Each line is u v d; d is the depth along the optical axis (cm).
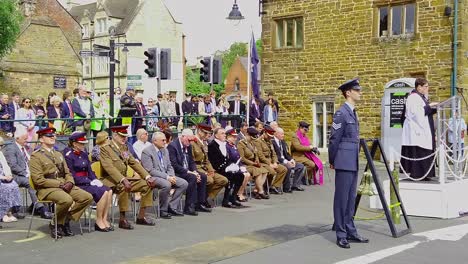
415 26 2014
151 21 5709
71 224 1038
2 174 1042
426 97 1153
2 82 3569
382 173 1773
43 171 926
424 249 842
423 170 1127
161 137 1112
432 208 1089
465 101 1934
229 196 1236
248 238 908
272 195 1396
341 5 2195
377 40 2102
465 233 948
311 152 1579
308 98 2308
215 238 911
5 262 769
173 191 1123
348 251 828
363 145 931
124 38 5525
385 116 1958
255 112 1898
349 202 869
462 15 1909
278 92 2403
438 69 1961
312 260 779
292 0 2338
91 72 5834
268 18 2420
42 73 3750
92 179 995
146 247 854
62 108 1566
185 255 802
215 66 1888
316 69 2280
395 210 1016
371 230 972
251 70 1862
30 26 3709
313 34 2283
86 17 5938
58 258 791
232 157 1242
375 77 2116
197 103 2133
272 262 768
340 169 849
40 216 1113
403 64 2045
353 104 863
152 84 5706
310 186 1552
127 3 5800
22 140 1128
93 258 790
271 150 1415
